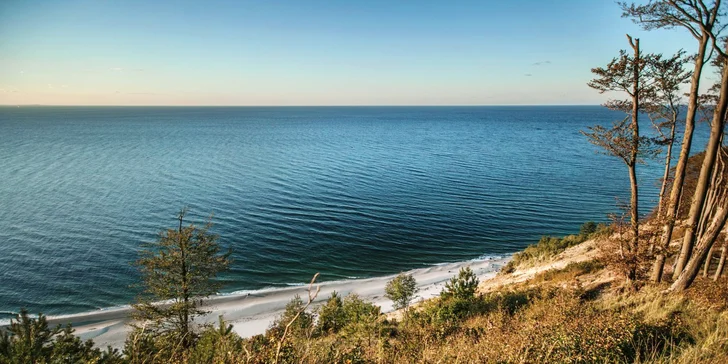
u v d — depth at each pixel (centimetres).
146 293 3142
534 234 4628
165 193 6178
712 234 1173
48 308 2995
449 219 5097
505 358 627
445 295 1872
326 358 626
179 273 2255
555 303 1177
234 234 4497
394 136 15962
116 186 6638
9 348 816
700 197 1341
